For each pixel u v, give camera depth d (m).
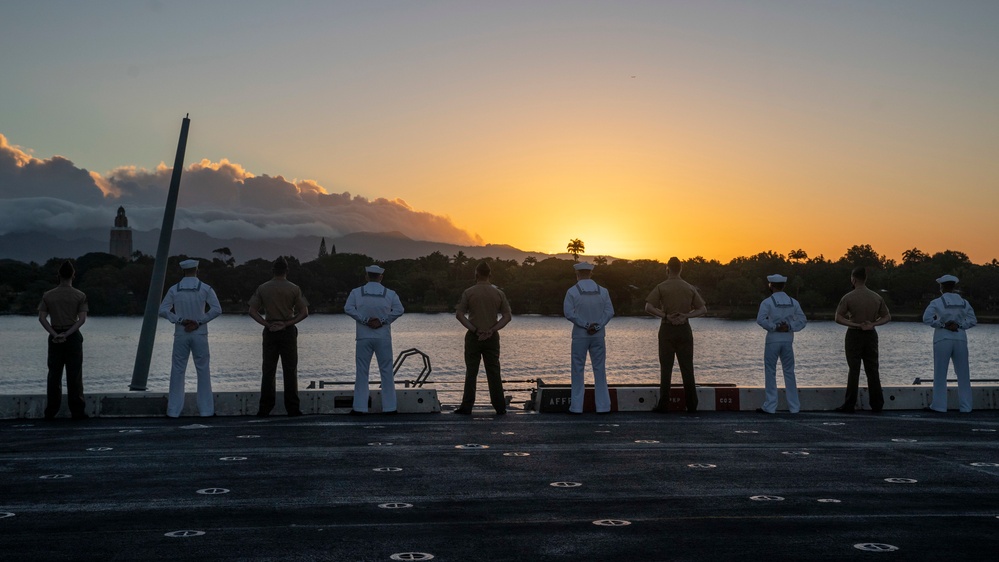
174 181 20.25
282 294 13.76
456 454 10.12
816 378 79.56
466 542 6.41
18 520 7.03
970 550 6.25
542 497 7.93
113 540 6.44
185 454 10.06
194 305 13.59
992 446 10.81
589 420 13.30
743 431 12.07
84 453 10.11
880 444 10.95
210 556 6.04
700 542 6.42
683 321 14.41
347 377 75.69
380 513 7.31
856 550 6.24
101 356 102.88
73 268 13.46
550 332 169.12
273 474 8.93
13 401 13.49
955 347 14.73
